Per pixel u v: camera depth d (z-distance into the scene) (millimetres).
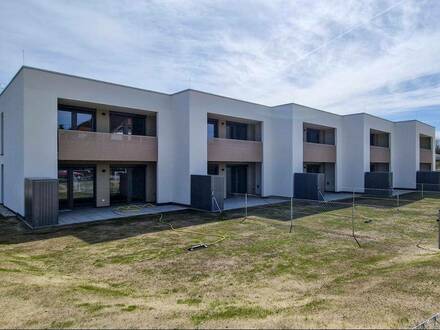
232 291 5762
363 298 4789
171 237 10336
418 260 7375
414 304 4434
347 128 26516
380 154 28859
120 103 15812
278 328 3654
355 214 15211
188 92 17062
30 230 11227
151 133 18297
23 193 12914
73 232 10969
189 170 16969
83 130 15945
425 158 33062
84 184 16359
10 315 4195
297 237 10406
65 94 13922
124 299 5141
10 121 15336
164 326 3824
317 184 20281
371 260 7887
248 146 21078
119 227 11859
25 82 12820
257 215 14797
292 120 21578
